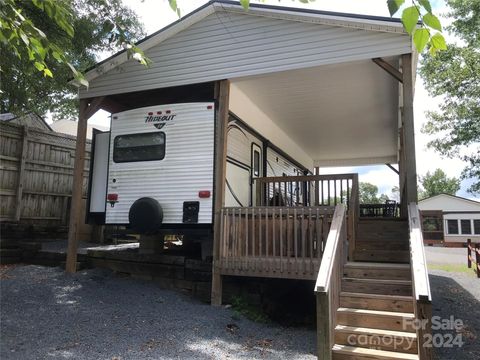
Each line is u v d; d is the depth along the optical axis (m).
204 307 5.97
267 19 6.32
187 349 4.36
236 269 5.98
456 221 30.25
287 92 7.62
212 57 6.64
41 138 9.74
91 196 7.76
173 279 6.84
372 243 6.53
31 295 5.85
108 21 4.04
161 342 4.50
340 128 10.30
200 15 6.64
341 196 7.51
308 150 13.22
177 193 6.68
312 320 6.04
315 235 5.71
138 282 6.96
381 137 11.26
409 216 4.88
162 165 6.84
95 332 4.65
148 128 7.04
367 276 5.28
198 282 6.56
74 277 6.93
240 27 6.49
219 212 6.24
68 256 7.27
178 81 6.85
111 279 7.02
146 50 7.09
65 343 4.26
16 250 8.05
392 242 6.45
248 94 7.75
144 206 6.61
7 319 4.82
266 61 6.26
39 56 3.12
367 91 7.54
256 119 8.70
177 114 6.86
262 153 9.17
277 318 6.05
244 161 8.19
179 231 6.57
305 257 5.60
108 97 8.06
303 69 6.05
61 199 10.23
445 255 19.25
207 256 6.71
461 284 9.53
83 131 7.55
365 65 6.31
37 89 8.65
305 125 10.05
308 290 7.03
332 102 8.18
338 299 4.61
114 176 7.18
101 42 8.14
